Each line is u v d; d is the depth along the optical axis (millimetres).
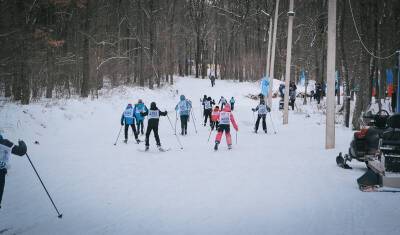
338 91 36781
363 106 20500
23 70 20953
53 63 25469
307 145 15195
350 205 6656
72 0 26062
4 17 20672
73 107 22828
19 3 21578
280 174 9375
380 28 24812
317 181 8578
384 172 7609
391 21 25609
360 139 9656
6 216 6465
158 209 6605
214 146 14539
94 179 9000
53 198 7469
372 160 8453
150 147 14664
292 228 5547
